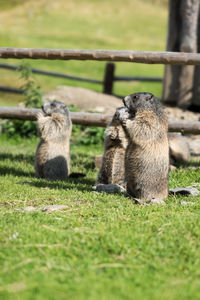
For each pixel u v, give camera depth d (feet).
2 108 43.11
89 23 244.63
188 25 64.59
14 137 60.95
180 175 36.76
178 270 16.99
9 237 19.89
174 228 20.65
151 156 28.66
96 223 22.21
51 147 38.83
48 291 14.84
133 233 20.07
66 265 17.16
